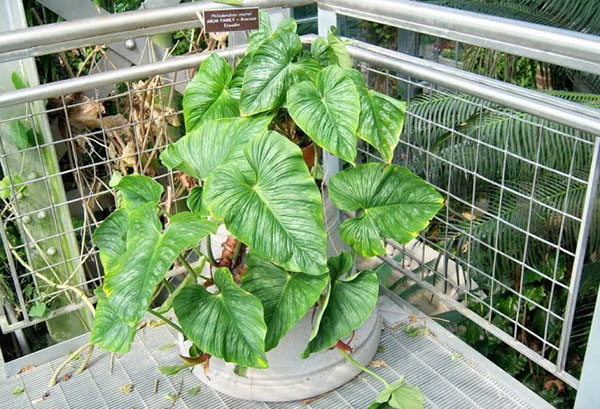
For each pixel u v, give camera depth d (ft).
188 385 6.42
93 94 8.32
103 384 6.53
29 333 8.68
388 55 6.18
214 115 6.09
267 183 5.38
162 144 8.46
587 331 8.57
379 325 6.88
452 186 8.20
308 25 9.68
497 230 6.04
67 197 8.80
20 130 6.89
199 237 5.18
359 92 5.68
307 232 5.27
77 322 7.83
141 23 6.09
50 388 6.53
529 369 8.71
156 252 5.13
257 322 5.37
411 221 5.88
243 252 6.41
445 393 6.21
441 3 10.77
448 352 6.66
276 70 5.72
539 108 4.90
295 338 6.25
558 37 4.57
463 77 5.53
